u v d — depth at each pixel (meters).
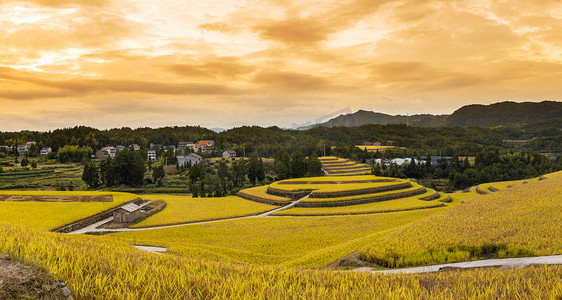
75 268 11.28
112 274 11.98
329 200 77.25
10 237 15.13
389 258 27.03
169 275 12.48
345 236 46.97
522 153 176.50
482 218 35.66
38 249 13.12
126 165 125.25
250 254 37.44
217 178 122.88
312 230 51.25
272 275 15.21
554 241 25.06
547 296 11.13
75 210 61.62
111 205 66.50
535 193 48.78
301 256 36.38
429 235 31.53
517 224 31.33
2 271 7.99
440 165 168.88
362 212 68.50
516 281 12.99
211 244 44.19
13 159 177.50
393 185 91.12
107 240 32.78
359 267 27.75
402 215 61.03
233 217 66.31
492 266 21.95
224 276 14.26
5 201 70.25
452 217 38.50
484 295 11.77
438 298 11.59
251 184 132.00
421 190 93.12
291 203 79.62
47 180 127.94
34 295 7.66
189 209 73.44
